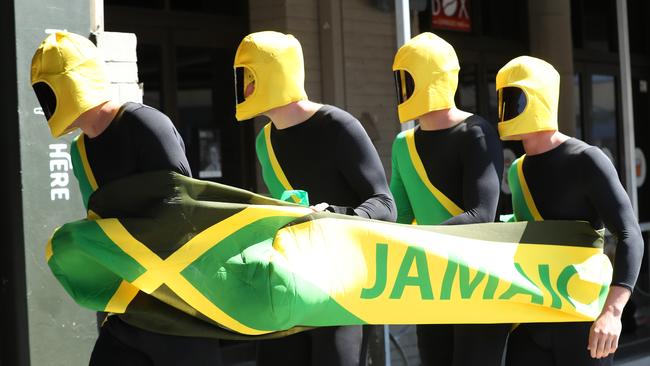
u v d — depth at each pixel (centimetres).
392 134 790
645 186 1162
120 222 321
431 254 367
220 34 752
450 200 411
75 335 429
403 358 677
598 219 397
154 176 320
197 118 744
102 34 454
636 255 378
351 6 766
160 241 321
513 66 398
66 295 427
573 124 975
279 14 745
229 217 327
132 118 323
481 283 376
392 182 441
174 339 324
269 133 393
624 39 824
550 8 962
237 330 327
